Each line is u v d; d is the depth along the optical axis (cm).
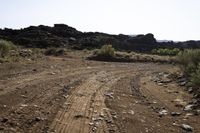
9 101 1094
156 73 2752
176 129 934
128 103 1284
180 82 1986
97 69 2658
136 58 4753
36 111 993
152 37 9619
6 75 1712
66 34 9262
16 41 7325
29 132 782
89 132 831
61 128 845
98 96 1367
